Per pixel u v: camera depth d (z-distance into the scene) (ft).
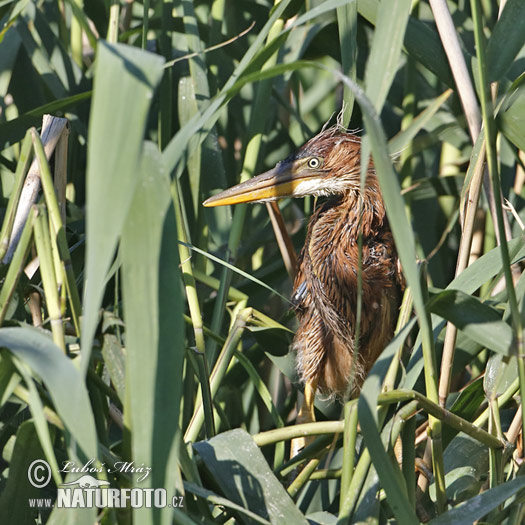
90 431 8.96
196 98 20.79
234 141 25.95
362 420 10.73
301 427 13.05
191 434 16.72
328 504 17.63
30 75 23.86
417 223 24.70
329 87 27.50
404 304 17.17
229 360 17.78
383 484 10.70
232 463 12.66
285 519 12.31
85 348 8.11
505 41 15.58
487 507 11.76
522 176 22.68
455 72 17.98
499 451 13.75
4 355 10.85
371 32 23.89
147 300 9.02
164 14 20.90
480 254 23.32
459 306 12.13
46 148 15.17
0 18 21.38
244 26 26.43
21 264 12.35
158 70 8.63
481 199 22.62
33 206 11.59
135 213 9.11
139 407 8.95
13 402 14.75
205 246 21.63
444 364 15.31
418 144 20.93
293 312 24.13
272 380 23.91
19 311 15.10
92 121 8.36
